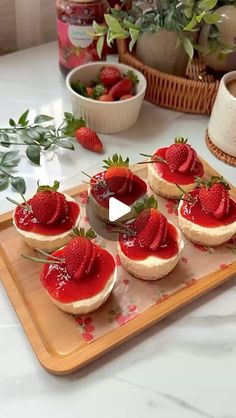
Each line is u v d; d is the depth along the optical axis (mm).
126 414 337
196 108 596
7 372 356
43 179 503
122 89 560
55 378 355
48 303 395
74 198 482
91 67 576
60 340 373
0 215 453
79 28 560
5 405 339
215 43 557
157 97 600
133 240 413
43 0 655
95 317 387
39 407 338
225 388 354
